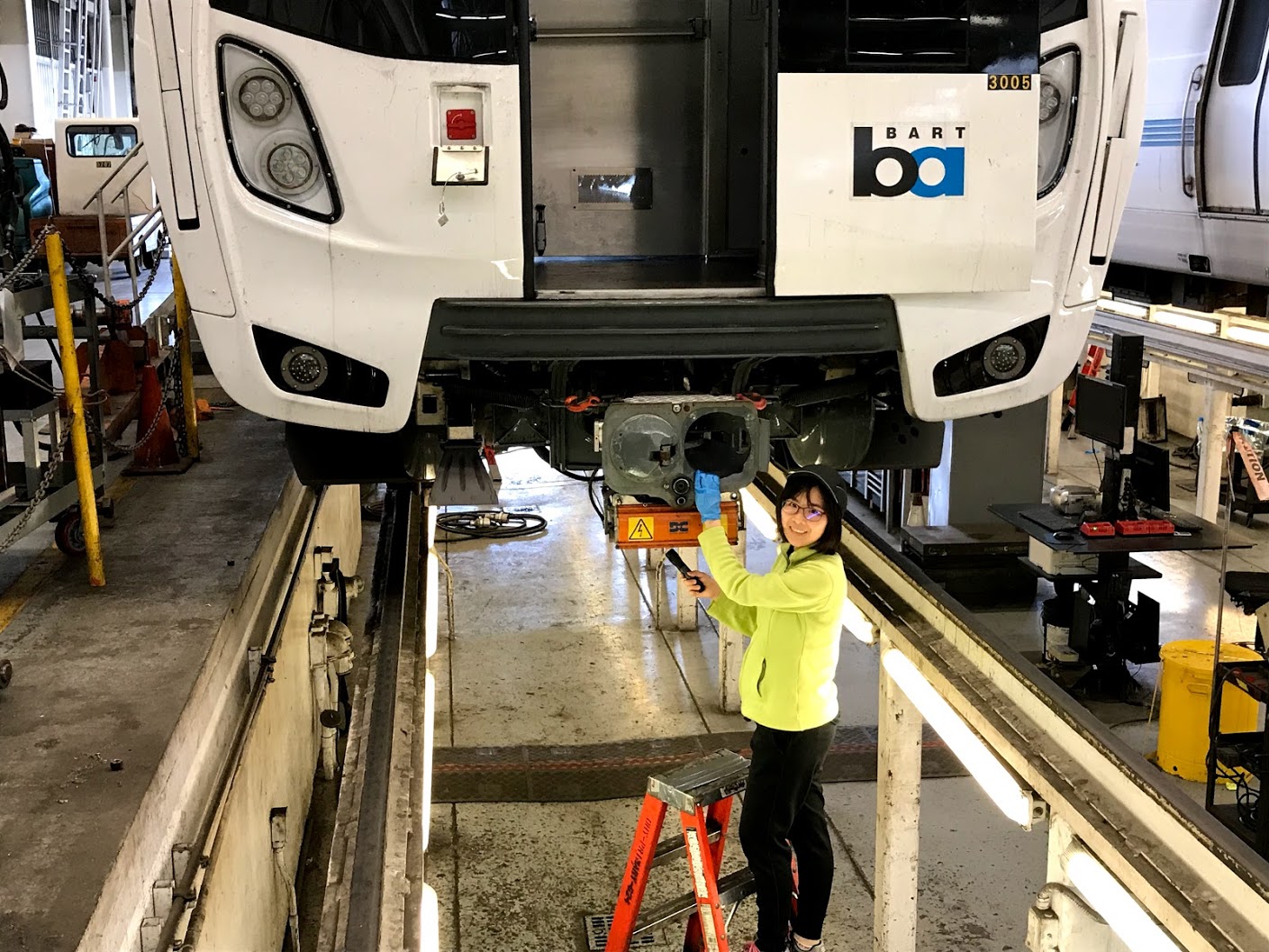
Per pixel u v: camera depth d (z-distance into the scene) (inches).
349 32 138.1
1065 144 154.3
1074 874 116.3
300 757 230.4
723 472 156.6
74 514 195.3
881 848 170.7
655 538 159.8
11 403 180.9
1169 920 102.0
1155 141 353.1
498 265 142.5
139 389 253.8
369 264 142.3
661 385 167.6
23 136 598.9
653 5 178.9
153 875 126.5
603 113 181.6
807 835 175.2
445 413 165.3
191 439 257.1
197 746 150.9
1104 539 240.8
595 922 203.5
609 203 184.2
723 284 152.5
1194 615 301.1
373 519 421.7
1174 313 341.7
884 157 144.1
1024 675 135.5
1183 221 342.0
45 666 155.1
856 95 142.6
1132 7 151.9
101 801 122.8
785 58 140.9
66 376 177.5
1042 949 121.5
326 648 240.7
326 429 164.4
